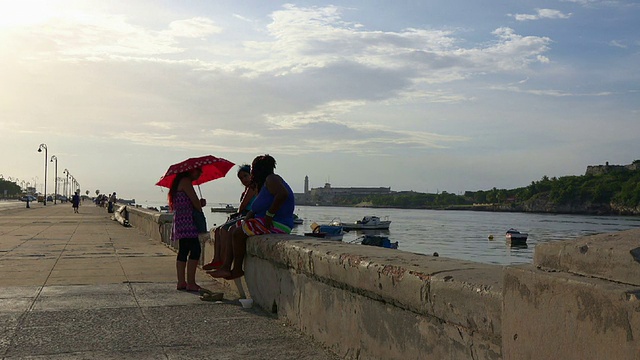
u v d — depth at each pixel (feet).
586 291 7.11
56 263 36.17
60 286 26.73
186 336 17.46
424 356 11.35
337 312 15.23
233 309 21.38
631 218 639.35
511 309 8.50
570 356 7.35
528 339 8.13
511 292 8.50
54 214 137.59
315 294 16.66
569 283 7.38
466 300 9.90
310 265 16.57
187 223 25.50
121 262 36.86
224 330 18.12
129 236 63.72
